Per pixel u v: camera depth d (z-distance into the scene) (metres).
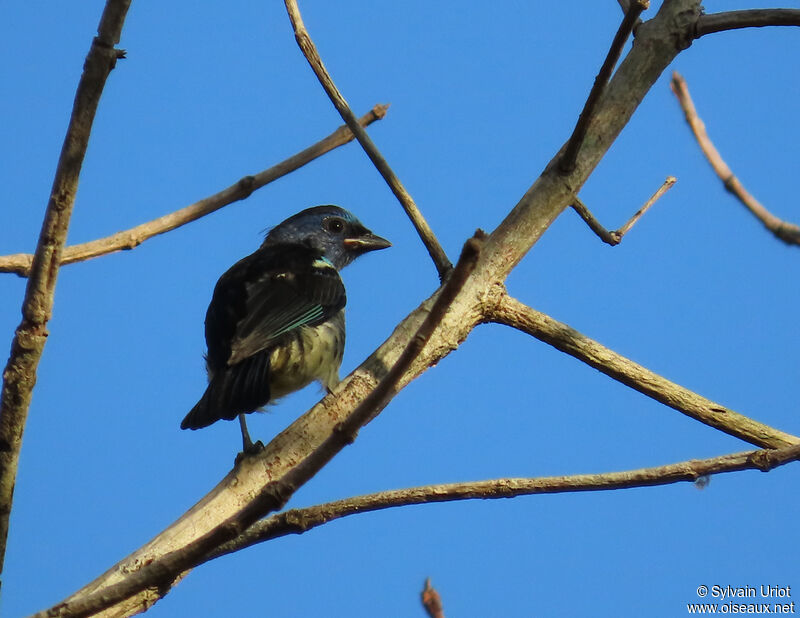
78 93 6.95
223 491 9.06
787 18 10.78
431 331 6.50
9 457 7.36
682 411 10.36
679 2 11.27
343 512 8.23
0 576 7.41
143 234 11.54
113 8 6.79
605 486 8.34
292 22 11.09
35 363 7.31
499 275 10.51
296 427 9.59
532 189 10.79
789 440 10.25
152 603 8.08
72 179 7.10
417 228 10.88
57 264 7.23
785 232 10.95
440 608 8.41
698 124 11.47
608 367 10.42
